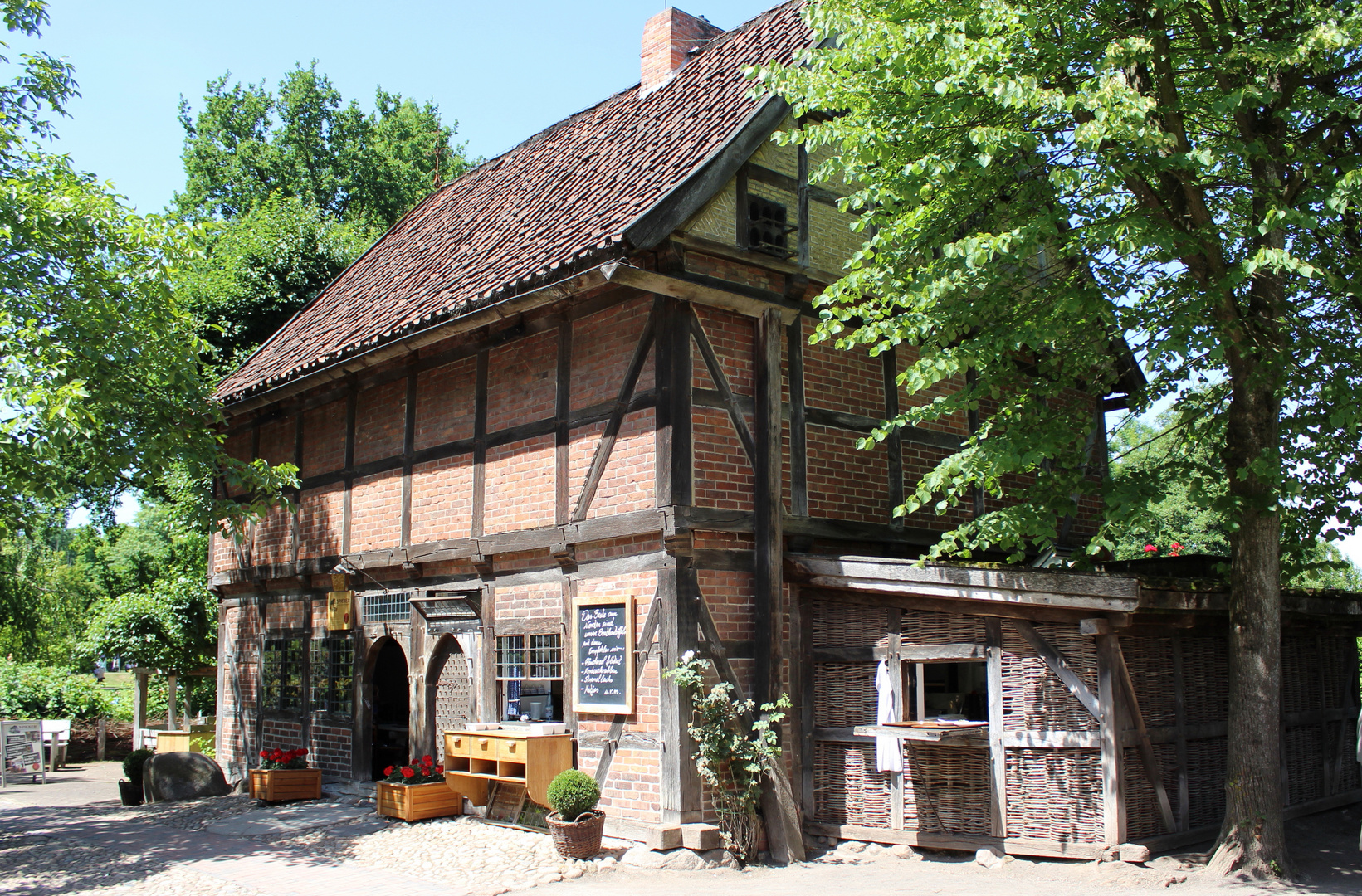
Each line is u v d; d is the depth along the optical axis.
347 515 12.32
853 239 9.93
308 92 32.16
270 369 13.59
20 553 23.48
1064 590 7.79
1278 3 7.70
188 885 7.94
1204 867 7.71
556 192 11.74
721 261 8.86
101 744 20.53
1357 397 7.34
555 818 8.24
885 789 8.70
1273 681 7.69
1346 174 6.78
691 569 8.43
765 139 9.09
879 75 7.68
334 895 7.50
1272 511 7.65
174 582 19.09
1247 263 6.79
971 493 10.77
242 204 30.88
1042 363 8.79
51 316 9.80
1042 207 7.55
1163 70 7.68
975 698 11.70
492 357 10.49
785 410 9.26
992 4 6.99
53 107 10.81
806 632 9.16
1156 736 8.39
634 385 8.88
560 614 9.39
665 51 13.16
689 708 8.27
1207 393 8.77
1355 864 8.06
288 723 13.06
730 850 8.13
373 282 14.73
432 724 10.91
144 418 10.60
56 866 8.95
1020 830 8.13
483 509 10.33
